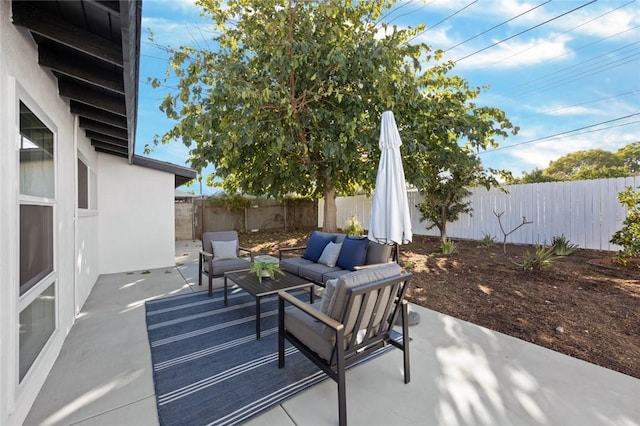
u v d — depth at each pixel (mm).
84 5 1751
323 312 2035
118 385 2195
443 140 6113
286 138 5449
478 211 8156
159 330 3203
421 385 2143
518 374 2236
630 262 4895
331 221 7652
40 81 2422
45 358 2314
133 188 6234
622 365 2281
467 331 2992
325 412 1881
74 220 3512
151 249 6426
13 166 1773
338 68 4758
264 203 13164
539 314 3254
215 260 4758
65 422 1820
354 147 5758
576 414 1801
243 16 5094
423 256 6520
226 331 3180
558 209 6578
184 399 2023
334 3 4637
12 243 1737
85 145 4559
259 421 1808
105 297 4383
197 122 4520
